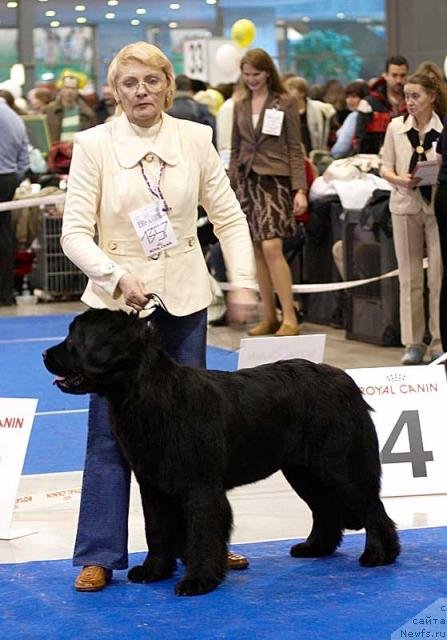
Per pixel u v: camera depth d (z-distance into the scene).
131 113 5.02
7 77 27.66
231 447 4.92
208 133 5.27
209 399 4.87
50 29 27.62
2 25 27.41
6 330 13.59
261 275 12.21
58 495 6.70
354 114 14.38
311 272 13.53
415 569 5.21
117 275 4.91
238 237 5.34
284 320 12.09
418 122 10.05
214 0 27.89
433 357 10.46
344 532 5.90
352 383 5.34
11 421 6.16
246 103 11.61
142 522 6.20
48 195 16.02
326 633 4.35
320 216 13.09
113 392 4.77
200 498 4.83
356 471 5.23
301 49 27.20
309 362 5.34
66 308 15.58
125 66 4.96
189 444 4.77
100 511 5.14
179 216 5.11
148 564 5.17
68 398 9.64
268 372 5.16
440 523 6.02
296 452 5.20
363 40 26.02
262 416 5.02
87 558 5.10
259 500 6.62
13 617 4.68
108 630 4.48
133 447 4.80
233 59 17.83
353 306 12.19
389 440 6.70
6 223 15.71
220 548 4.90
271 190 11.59
